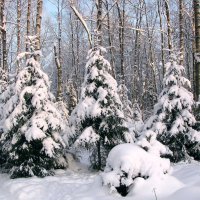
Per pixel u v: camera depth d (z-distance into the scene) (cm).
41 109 1274
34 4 3259
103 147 1355
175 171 959
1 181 1205
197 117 1371
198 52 1548
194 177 858
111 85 1319
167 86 1356
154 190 789
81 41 4522
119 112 1302
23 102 1255
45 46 4391
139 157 884
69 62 4969
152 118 1354
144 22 3959
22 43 3609
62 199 892
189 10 3369
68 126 1370
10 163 1310
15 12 3167
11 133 1270
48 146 1223
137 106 2730
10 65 3641
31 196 955
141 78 4325
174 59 1370
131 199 813
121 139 1315
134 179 866
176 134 1266
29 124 1248
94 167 1341
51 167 1275
